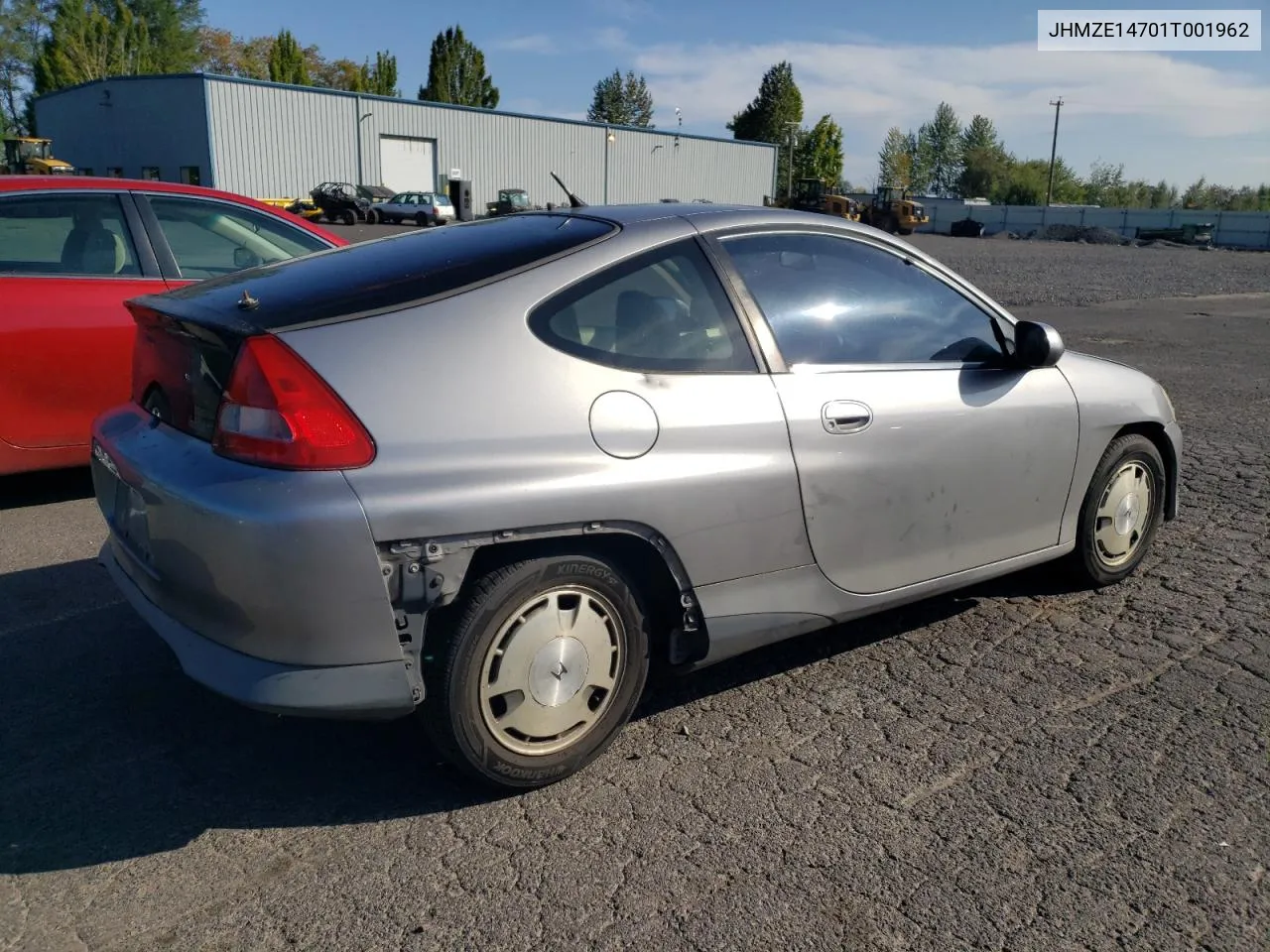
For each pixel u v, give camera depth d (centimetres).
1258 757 312
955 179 12625
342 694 256
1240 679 363
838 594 336
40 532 505
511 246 306
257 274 318
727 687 356
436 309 273
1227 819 280
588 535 280
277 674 255
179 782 296
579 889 251
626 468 282
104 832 272
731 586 310
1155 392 442
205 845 268
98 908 243
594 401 281
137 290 546
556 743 290
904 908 245
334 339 260
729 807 285
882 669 370
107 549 334
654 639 322
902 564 352
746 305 321
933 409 349
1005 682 360
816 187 5725
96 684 352
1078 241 5662
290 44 7688
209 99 4291
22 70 8250
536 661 280
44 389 519
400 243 332
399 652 260
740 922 240
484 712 274
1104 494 425
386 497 251
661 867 260
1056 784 297
